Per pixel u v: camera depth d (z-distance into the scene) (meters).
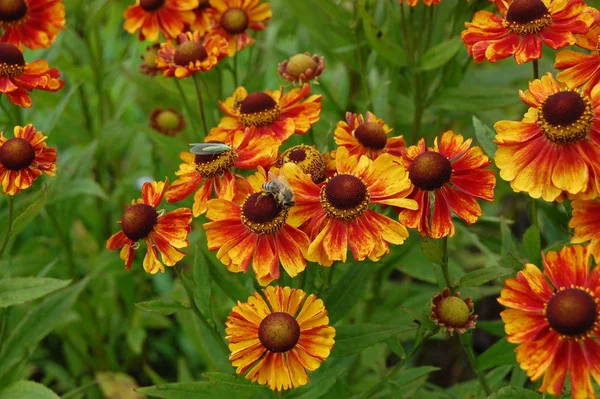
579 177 0.58
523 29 0.64
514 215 1.09
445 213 0.60
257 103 0.68
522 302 0.56
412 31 0.78
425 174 0.60
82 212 0.97
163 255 0.62
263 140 0.64
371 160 0.63
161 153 0.84
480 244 0.79
